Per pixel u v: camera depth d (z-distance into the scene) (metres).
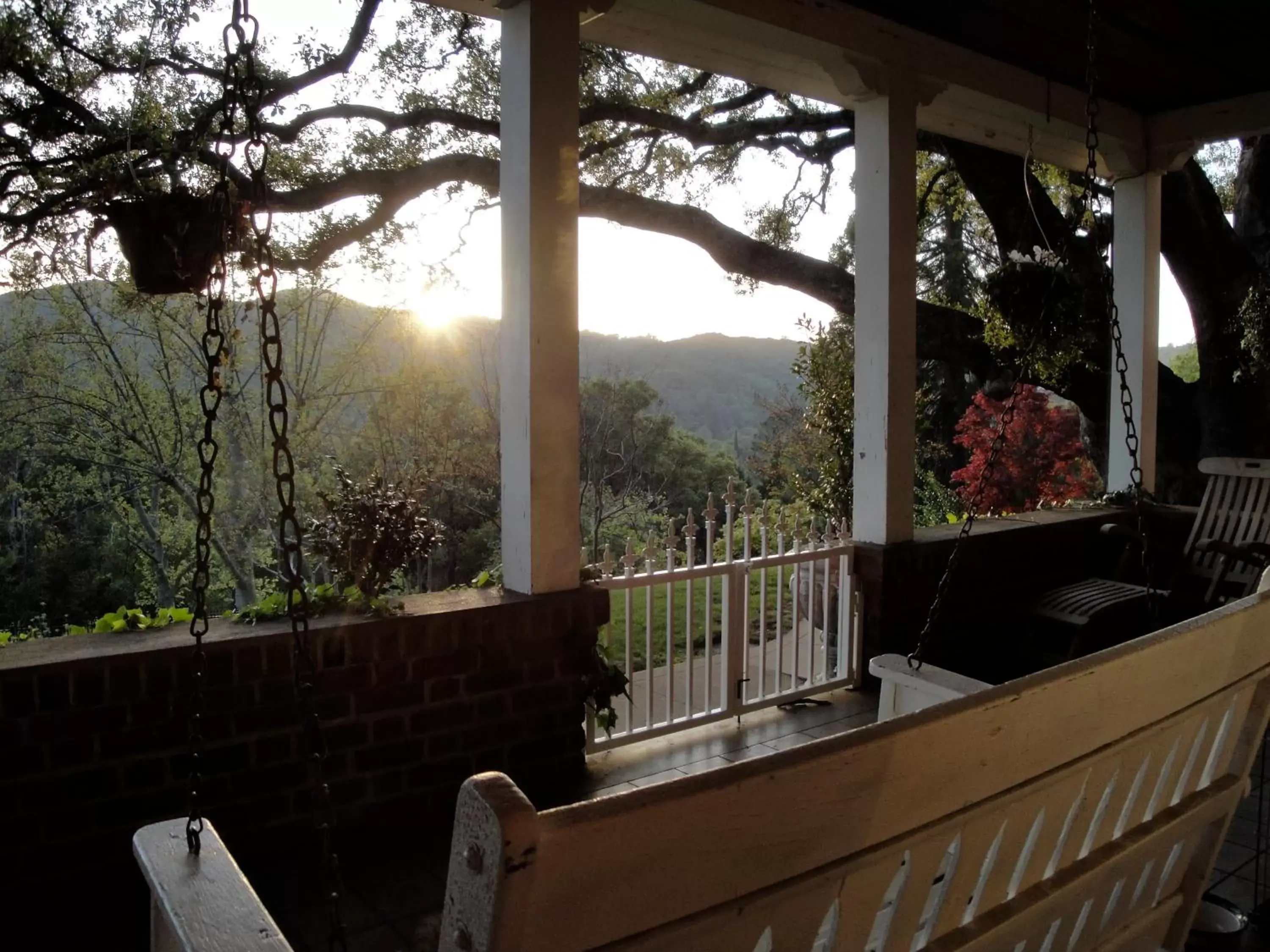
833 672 5.11
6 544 9.74
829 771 0.98
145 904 2.72
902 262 4.60
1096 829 1.52
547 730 3.56
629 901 0.83
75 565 9.75
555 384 3.44
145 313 9.12
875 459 4.73
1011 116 5.29
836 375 6.52
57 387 9.52
